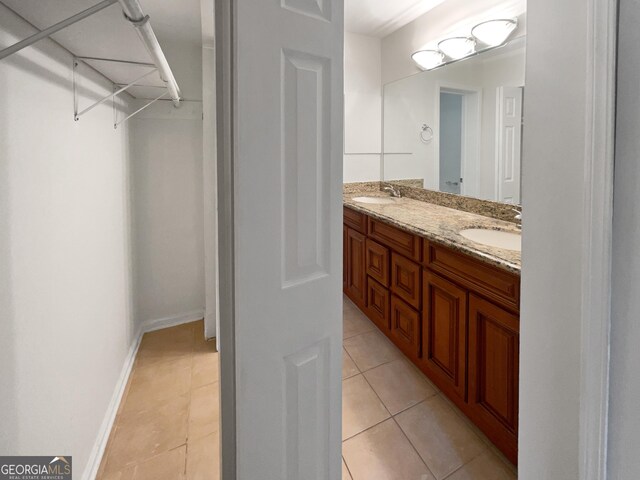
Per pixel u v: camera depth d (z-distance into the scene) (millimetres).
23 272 911
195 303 2727
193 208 2600
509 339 1346
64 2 802
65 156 1182
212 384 1972
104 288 1629
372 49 3285
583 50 817
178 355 2260
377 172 3473
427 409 1748
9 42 845
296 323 861
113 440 1562
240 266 733
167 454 1489
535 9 922
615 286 822
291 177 815
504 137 2109
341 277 974
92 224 1464
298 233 846
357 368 2107
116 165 1865
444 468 1411
